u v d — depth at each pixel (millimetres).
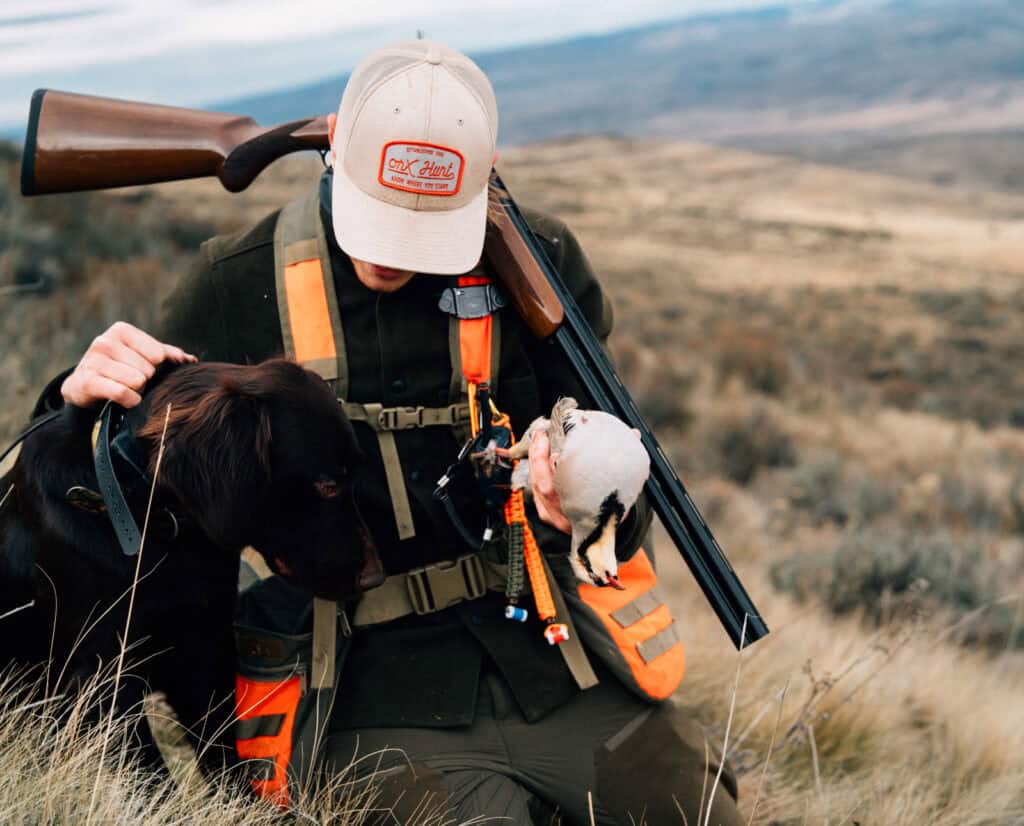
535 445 2199
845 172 158750
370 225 2365
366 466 2561
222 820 2256
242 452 2172
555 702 2615
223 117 2717
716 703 4277
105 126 2621
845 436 19750
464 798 2467
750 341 26484
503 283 2594
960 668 5531
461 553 2637
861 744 4191
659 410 17828
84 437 2365
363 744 2541
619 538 2475
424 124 2295
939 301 49812
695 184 140875
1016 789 4055
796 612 6840
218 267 2684
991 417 25281
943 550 8953
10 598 2516
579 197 98250
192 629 2527
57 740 2258
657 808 2551
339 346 2543
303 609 2551
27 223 13578
